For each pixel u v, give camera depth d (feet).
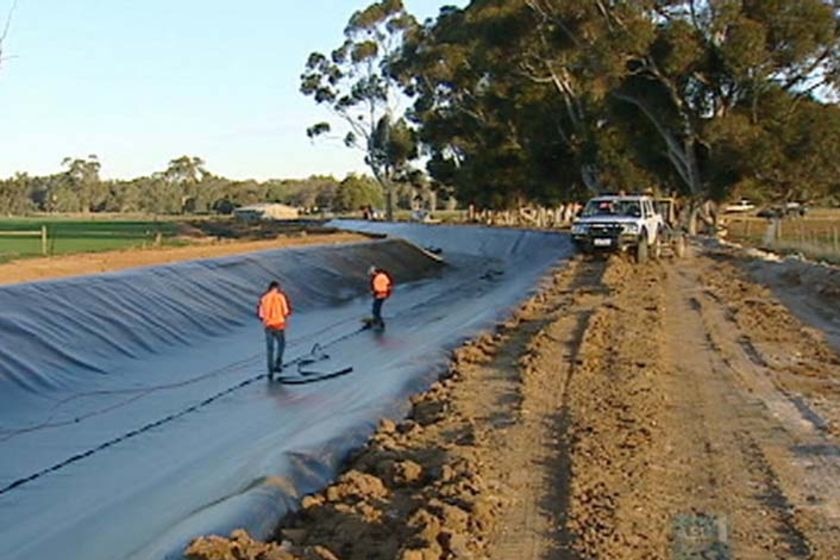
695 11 149.07
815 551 22.62
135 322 70.18
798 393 40.57
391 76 273.54
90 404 51.47
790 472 28.99
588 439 32.22
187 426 46.24
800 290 82.17
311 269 113.70
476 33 182.60
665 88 154.92
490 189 234.99
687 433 33.55
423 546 22.00
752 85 148.15
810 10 144.77
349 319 87.45
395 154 304.50
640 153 172.24
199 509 29.73
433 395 42.32
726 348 52.11
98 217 442.91
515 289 102.37
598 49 147.23
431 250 179.63
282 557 21.93
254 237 209.26
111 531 30.60
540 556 22.44
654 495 26.63
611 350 49.98
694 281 91.09
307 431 38.09
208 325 78.33
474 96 230.07
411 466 29.66
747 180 156.04
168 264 93.86
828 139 146.82
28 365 54.90
